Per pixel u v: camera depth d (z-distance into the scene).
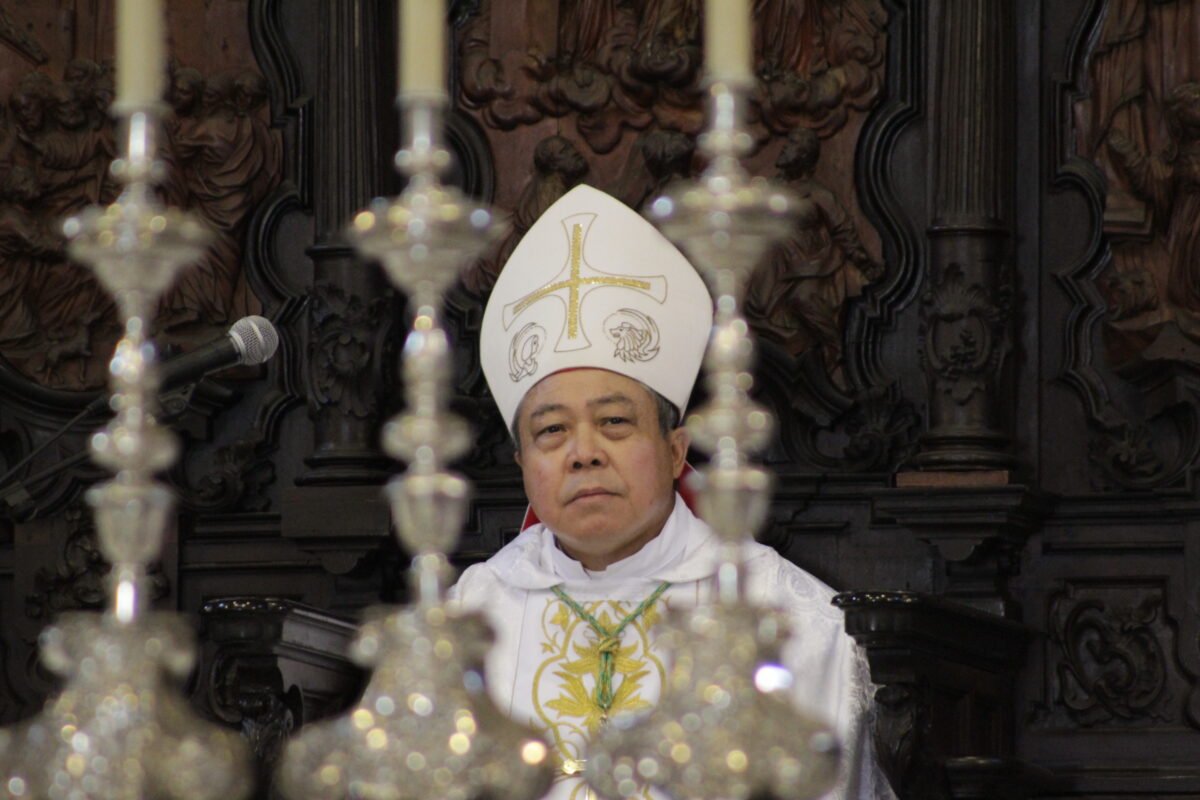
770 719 4.23
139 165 4.71
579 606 8.45
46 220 12.66
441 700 4.31
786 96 12.08
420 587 4.46
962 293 11.42
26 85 12.68
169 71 12.66
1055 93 11.86
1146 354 11.22
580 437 8.11
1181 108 11.31
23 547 12.36
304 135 12.68
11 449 12.45
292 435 12.49
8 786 4.45
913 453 11.67
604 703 8.16
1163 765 10.94
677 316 8.34
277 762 9.14
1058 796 10.97
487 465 12.16
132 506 4.59
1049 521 11.40
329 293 12.06
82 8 12.91
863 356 11.93
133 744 4.41
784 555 11.67
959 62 11.62
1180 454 11.33
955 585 11.23
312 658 9.37
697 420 4.48
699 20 12.26
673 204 4.45
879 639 8.26
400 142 12.63
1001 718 10.77
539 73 12.39
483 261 12.36
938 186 11.61
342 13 12.34
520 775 4.29
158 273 4.71
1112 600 11.24
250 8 12.83
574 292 8.23
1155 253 11.52
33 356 12.52
